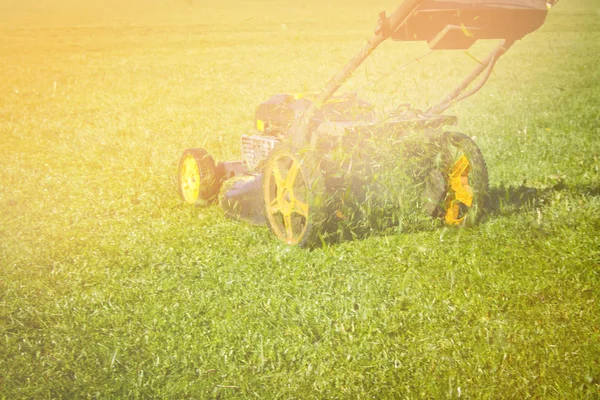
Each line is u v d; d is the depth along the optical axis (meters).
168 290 5.47
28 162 10.74
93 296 5.38
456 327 4.62
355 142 6.35
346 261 5.91
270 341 4.57
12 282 5.70
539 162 9.30
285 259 6.02
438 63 27.23
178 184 8.35
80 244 6.71
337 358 4.33
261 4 96.31
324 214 6.09
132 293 5.39
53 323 4.98
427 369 4.16
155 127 14.12
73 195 8.52
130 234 6.85
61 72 26.45
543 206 7.19
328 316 4.90
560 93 16.83
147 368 4.30
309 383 4.07
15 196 8.53
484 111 14.54
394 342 4.48
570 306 4.82
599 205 7.00
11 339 4.71
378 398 3.94
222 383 4.12
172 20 64.44
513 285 5.23
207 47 37.28
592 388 3.85
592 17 55.06
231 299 5.20
